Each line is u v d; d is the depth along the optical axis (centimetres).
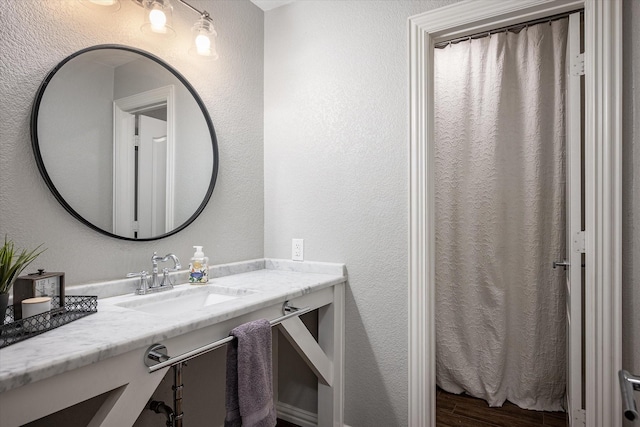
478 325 234
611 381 130
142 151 147
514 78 226
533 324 219
